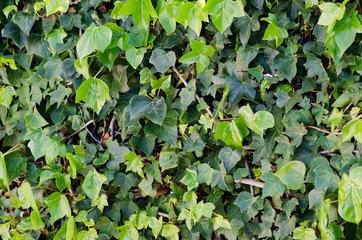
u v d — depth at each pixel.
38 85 1.60
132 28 1.40
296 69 1.28
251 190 1.38
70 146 1.56
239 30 1.32
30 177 1.61
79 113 1.60
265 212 1.38
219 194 1.42
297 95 1.31
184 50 1.47
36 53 1.57
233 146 1.30
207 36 1.42
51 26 1.51
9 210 1.74
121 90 1.50
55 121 1.57
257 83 1.33
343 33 1.12
